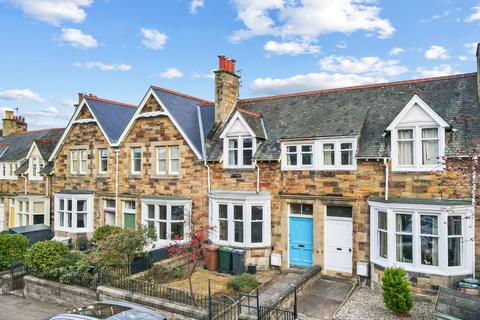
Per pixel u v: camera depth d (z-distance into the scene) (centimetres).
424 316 1212
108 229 2119
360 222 1589
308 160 1738
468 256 1350
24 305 1509
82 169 2530
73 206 2425
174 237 2012
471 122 1459
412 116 1482
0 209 2989
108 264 1541
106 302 989
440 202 1356
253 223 1791
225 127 1927
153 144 2189
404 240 1432
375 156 1537
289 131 1834
